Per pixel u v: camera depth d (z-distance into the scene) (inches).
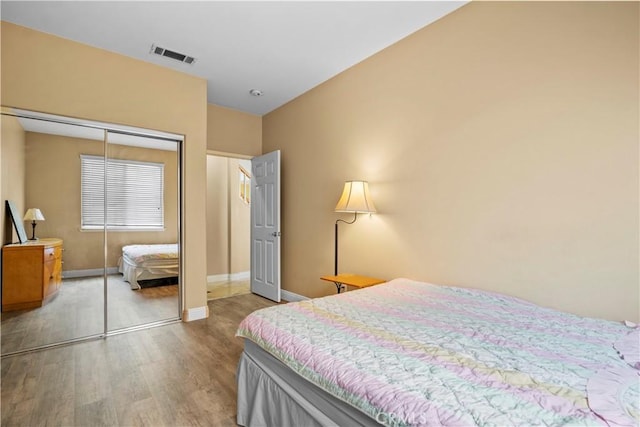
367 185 115.6
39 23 94.3
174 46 107.9
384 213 111.4
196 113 129.3
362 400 37.5
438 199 94.9
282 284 163.5
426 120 98.2
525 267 76.8
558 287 71.7
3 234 97.6
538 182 74.7
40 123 101.8
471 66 87.0
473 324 57.9
